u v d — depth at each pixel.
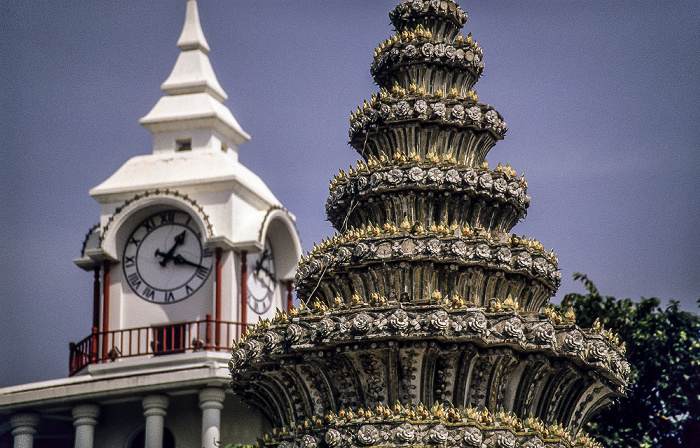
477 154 47.97
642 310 67.62
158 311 74.88
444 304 43.12
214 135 78.75
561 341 43.91
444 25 49.47
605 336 45.53
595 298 68.25
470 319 42.66
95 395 71.69
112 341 74.38
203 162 77.25
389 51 48.81
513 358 43.41
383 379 43.59
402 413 42.00
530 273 45.56
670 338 66.19
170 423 72.12
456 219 46.38
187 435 71.81
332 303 46.19
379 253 44.31
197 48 82.19
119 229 75.69
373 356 43.31
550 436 43.38
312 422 43.50
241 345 45.72
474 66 48.81
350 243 44.97
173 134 78.81
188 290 74.88
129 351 73.75
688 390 65.50
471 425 41.94
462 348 42.97
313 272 45.78
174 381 71.25
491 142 48.34
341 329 42.84
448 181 45.91
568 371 44.41
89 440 71.75
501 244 45.09
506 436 42.16
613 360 45.38
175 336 74.38
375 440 41.75
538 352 43.47
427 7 49.31
